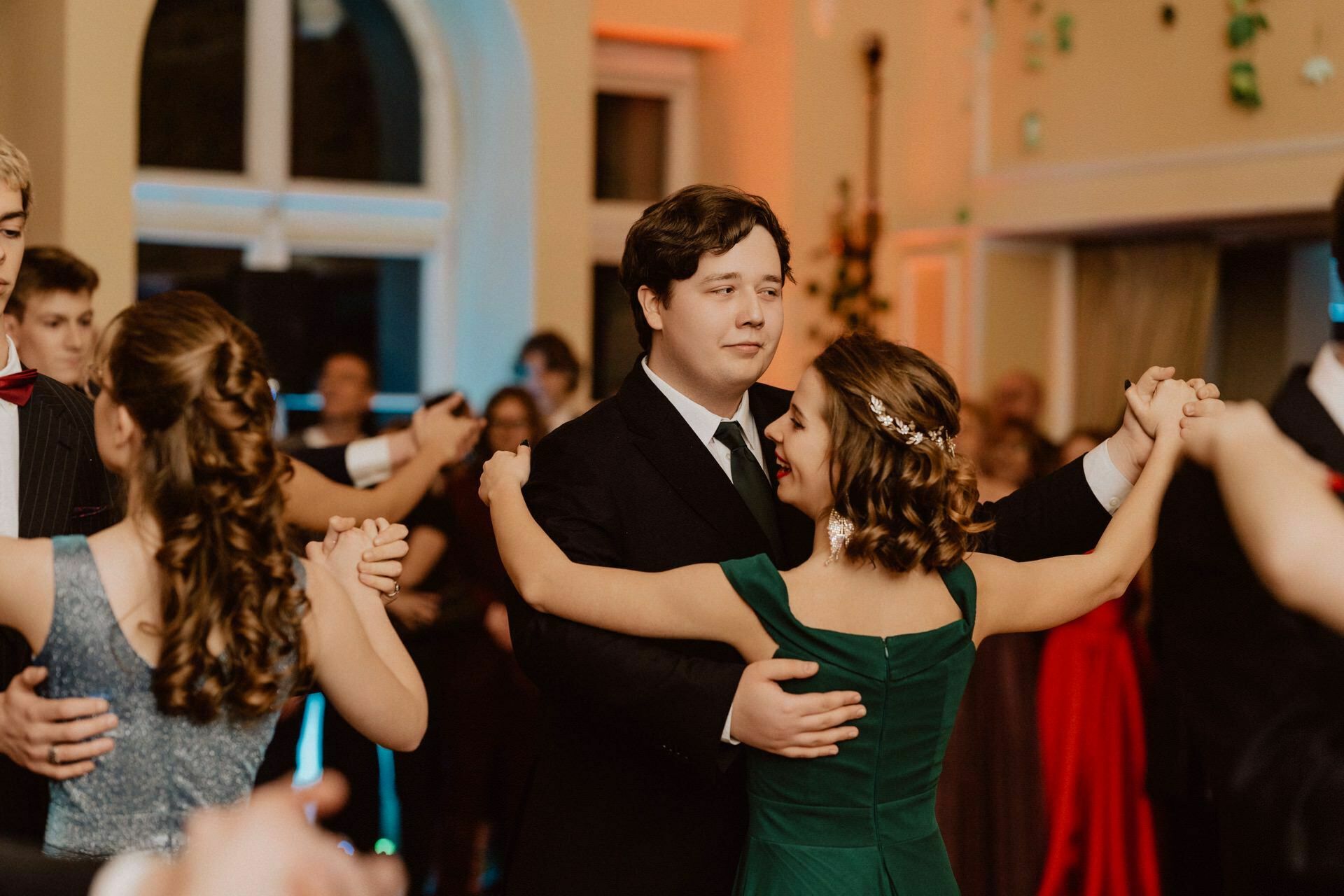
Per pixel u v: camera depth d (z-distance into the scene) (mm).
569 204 5898
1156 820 3297
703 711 1708
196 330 1511
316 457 2725
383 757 4035
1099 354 6676
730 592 1719
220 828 938
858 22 6836
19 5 5105
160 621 1484
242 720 1513
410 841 3795
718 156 7066
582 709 1877
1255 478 1113
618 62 6887
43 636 1470
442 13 6113
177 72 5770
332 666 1612
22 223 1945
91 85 4762
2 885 1068
